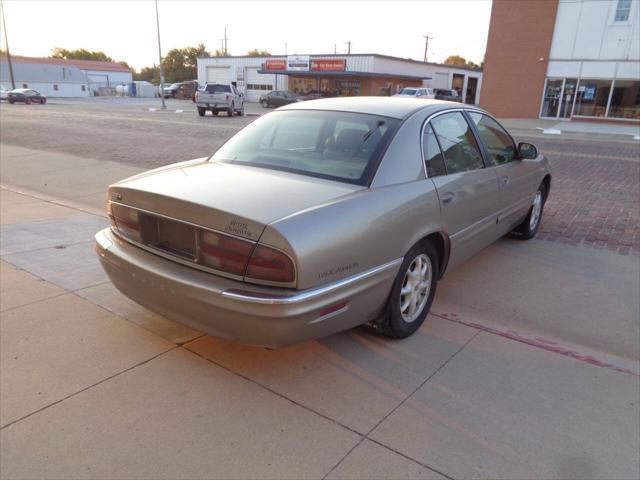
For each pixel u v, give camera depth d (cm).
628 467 246
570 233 637
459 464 244
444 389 302
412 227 320
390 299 327
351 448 252
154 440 254
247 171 327
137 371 311
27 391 289
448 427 270
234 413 275
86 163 1087
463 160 401
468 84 5962
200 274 273
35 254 506
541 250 569
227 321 263
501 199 459
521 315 407
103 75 8775
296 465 240
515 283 473
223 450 248
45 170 1010
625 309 423
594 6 2897
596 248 580
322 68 4691
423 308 369
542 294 449
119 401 283
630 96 2909
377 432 264
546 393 302
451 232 371
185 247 283
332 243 265
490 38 3262
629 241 608
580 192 889
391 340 355
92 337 348
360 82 4569
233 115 2964
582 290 460
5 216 655
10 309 385
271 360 326
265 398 288
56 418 268
